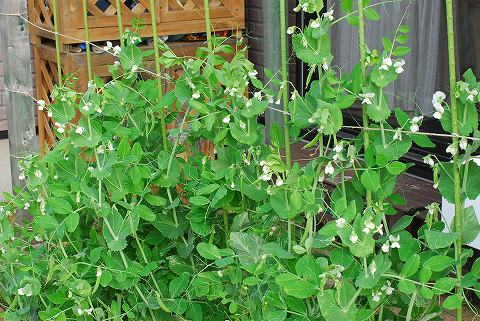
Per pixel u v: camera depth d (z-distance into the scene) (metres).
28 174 2.68
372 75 1.91
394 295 2.07
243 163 2.37
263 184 2.31
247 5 5.40
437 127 4.05
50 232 2.70
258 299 2.25
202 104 2.31
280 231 2.39
